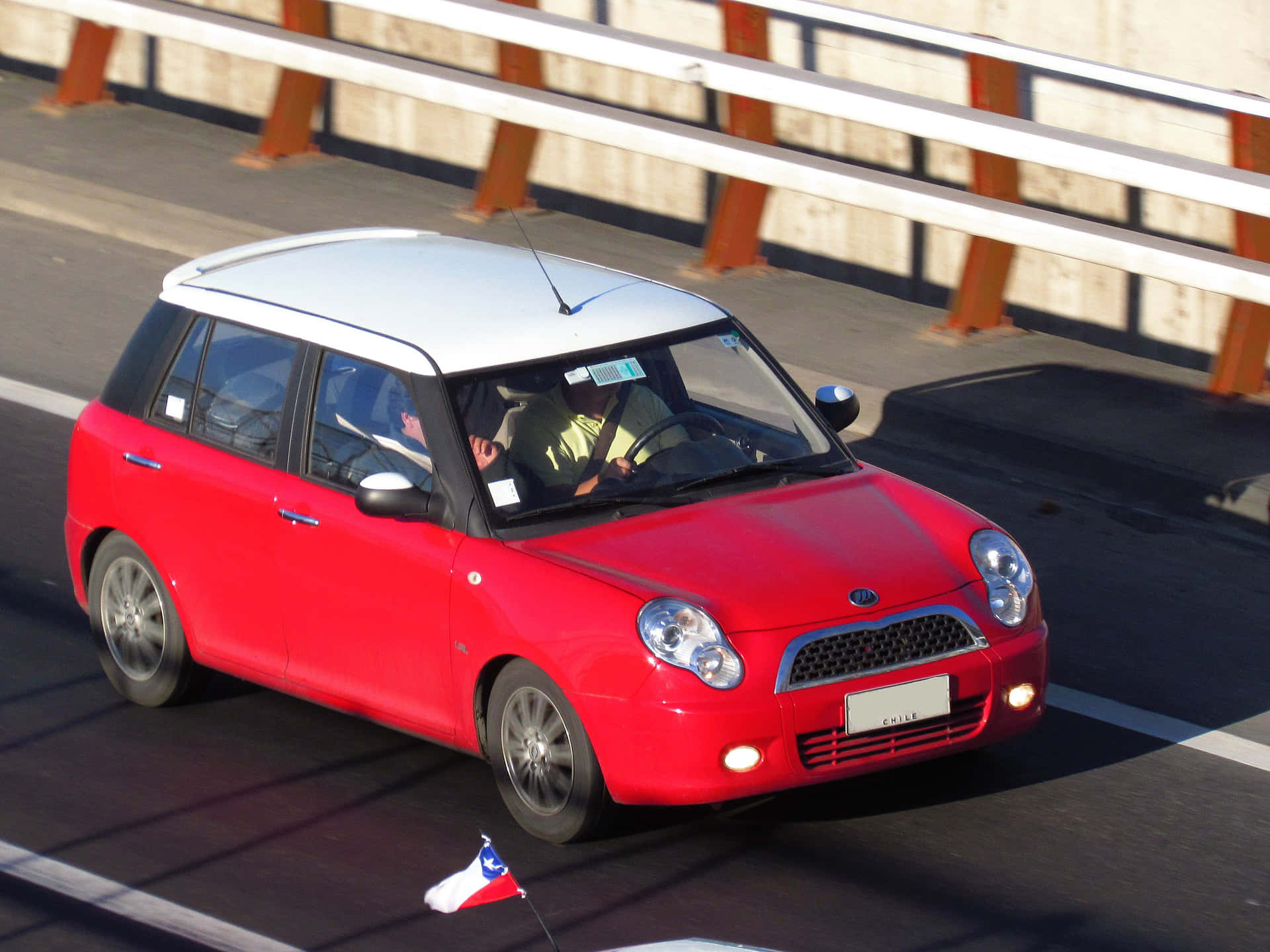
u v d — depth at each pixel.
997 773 26.52
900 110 41.31
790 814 25.05
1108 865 23.86
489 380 25.78
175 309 29.28
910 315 45.12
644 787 22.84
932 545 24.80
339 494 26.19
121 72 61.72
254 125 58.56
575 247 49.28
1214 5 43.91
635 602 22.97
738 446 26.61
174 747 27.61
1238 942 22.02
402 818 25.16
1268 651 31.17
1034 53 41.19
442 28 54.81
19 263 50.19
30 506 37.06
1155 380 41.22
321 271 29.06
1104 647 31.28
